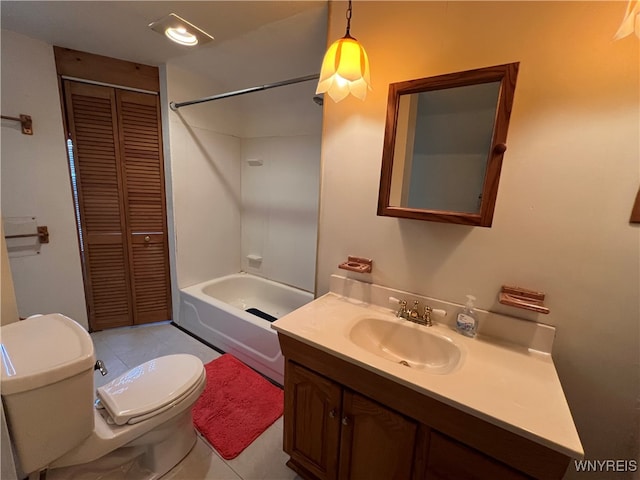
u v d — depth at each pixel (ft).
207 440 4.84
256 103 8.61
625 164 2.89
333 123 4.70
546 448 2.29
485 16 3.34
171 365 4.54
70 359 2.99
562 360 3.45
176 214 7.84
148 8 4.72
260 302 9.46
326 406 3.63
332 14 4.48
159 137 7.51
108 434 3.51
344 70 3.18
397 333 4.13
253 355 6.68
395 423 3.09
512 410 2.51
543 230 3.35
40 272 6.71
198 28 5.18
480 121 3.35
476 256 3.80
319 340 3.52
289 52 6.14
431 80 3.48
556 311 3.41
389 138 3.85
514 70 3.02
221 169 8.85
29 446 2.85
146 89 7.12
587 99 2.97
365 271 4.51
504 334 3.67
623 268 3.03
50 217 6.66
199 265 8.71
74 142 6.70
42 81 6.15
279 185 8.73
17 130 6.01
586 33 2.89
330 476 3.77
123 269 7.79
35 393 2.78
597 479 3.49
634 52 2.74
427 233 4.10
